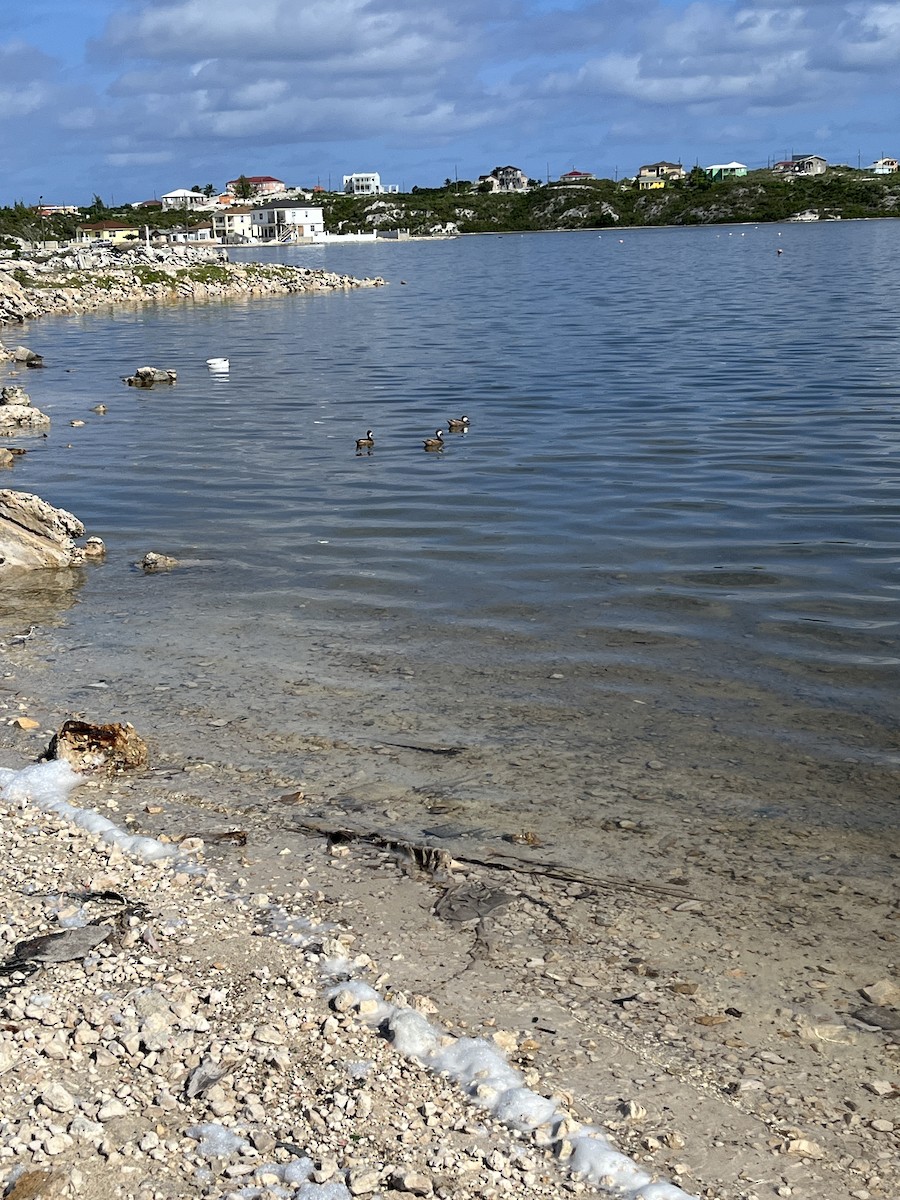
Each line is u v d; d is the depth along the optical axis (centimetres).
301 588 1744
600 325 5653
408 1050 741
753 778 1133
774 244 15475
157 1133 668
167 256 9844
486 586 1723
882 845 1013
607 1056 748
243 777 1154
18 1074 713
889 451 2530
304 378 4106
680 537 1947
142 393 3878
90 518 2219
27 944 862
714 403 3219
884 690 1329
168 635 1562
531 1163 650
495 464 2548
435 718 1277
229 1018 773
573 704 1306
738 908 920
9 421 3238
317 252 18762
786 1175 648
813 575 1731
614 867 981
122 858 994
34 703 1348
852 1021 786
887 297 6625
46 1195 623
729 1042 764
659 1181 638
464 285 9756
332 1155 655
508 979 830
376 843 1023
